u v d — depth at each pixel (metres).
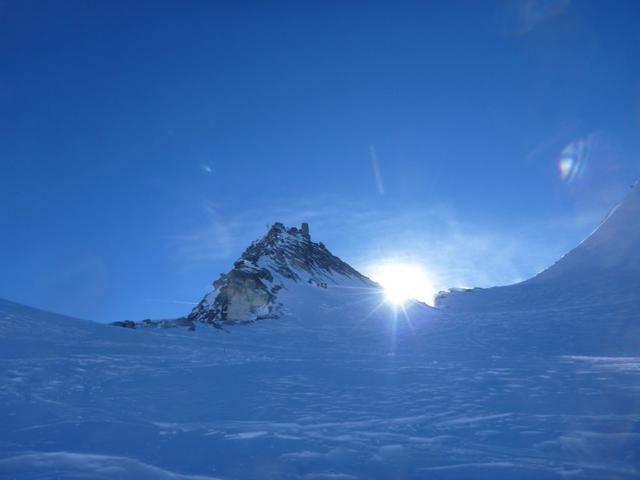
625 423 9.05
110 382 13.95
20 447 7.32
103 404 10.88
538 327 36.84
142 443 7.63
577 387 13.18
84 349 21.08
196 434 8.26
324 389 13.23
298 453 7.17
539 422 9.20
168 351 22.69
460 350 28.03
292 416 9.90
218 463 6.68
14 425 8.74
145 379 14.67
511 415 9.83
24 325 25.52
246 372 16.64
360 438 8.09
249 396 12.18
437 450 7.40
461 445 7.70
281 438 8.02
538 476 6.27
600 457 7.08
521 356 24.31
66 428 8.55
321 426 8.98
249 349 25.77
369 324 41.69
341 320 43.25
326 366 18.41
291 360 20.44
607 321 37.94
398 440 7.96
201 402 11.38
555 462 6.85
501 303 57.94
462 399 11.65
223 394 12.43
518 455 7.18
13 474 6.10
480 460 6.92
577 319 39.66
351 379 15.10
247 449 7.36
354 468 6.55
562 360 21.02
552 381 14.33
